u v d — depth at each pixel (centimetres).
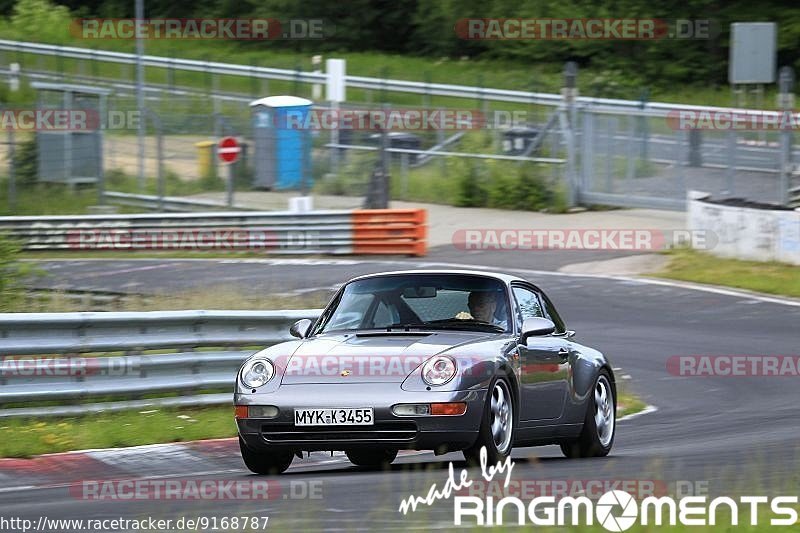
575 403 2814
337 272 7319
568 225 8900
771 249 7125
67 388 3231
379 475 2422
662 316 5941
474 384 2388
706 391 4334
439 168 10288
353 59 18338
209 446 2991
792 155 9031
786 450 2789
